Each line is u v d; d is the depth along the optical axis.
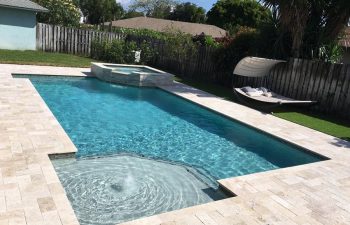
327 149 8.87
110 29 31.80
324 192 6.21
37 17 26.66
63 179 6.39
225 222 4.89
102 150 8.18
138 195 6.13
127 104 12.94
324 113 13.26
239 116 11.51
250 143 9.89
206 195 6.35
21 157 6.22
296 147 9.09
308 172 7.14
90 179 6.53
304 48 15.02
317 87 13.45
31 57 19.77
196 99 13.80
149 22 45.53
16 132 7.49
